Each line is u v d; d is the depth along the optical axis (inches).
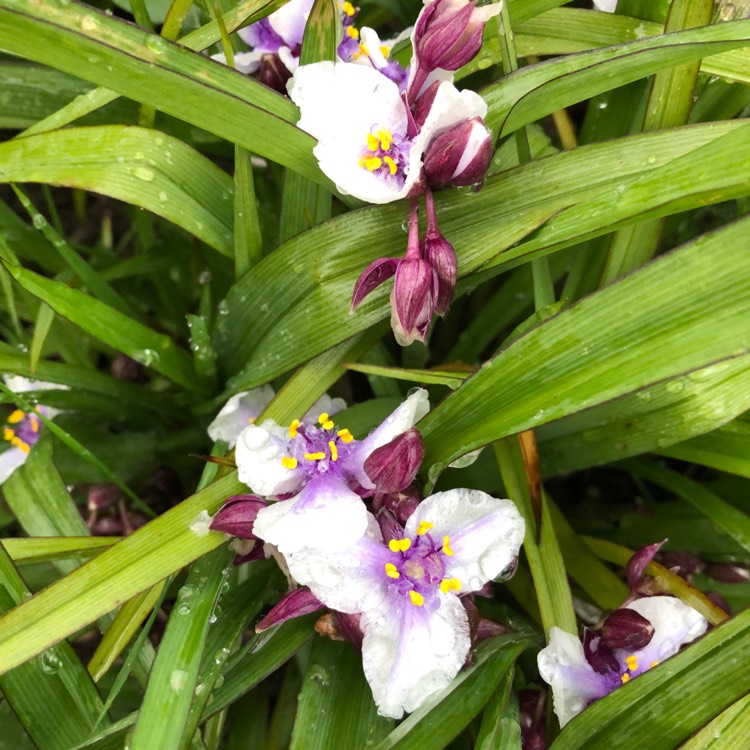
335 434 5.8
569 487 9.1
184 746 5.3
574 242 5.9
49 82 7.9
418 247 5.6
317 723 5.8
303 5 6.8
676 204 5.6
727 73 6.7
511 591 7.4
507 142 7.1
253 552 6.0
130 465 8.2
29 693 5.9
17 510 6.9
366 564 5.5
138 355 7.0
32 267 9.7
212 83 5.8
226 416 7.1
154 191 6.5
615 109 7.5
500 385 5.7
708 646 5.5
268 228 7.9
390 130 6.0
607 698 5.6
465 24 5.7
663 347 5.2
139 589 5.5
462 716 5.6
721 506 7.2
